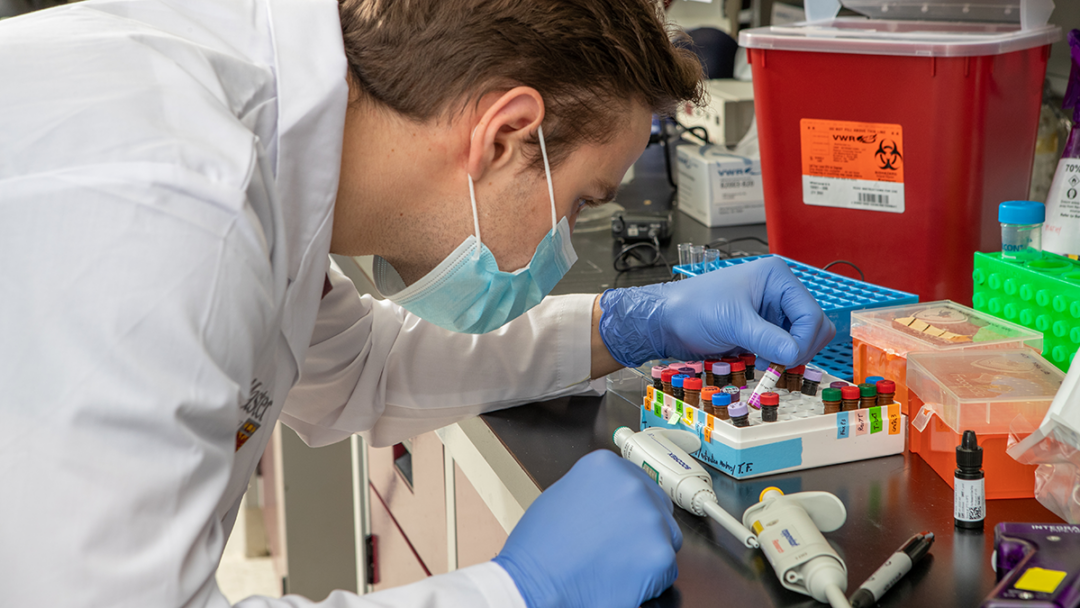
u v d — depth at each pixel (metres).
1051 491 0.88
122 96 0.70
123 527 0.62
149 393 0.63
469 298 1.05
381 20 0.89
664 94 0.96
